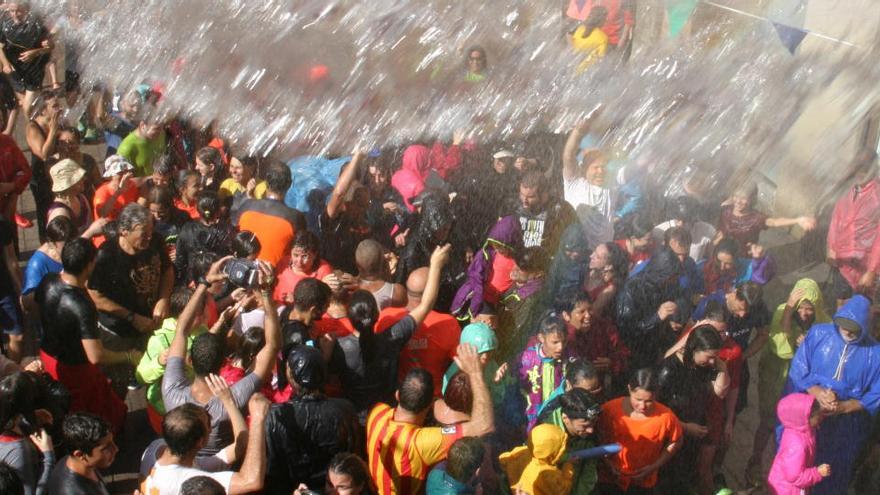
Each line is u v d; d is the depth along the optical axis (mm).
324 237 6824
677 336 5867
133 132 8227
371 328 5270
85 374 5605
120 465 5914
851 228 6516
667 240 6031
